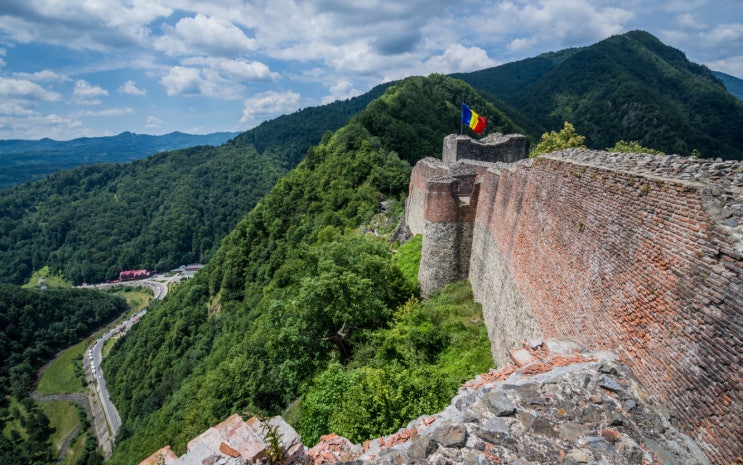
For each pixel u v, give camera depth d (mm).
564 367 6613
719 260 4875
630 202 6961
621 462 4738
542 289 10672
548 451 4977
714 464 4605
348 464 5402
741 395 4340
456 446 5203
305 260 28406
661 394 5633
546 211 10922
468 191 22656
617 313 6980
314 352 20328
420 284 22703
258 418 6820
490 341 15555
